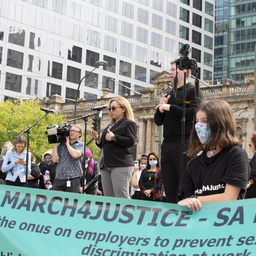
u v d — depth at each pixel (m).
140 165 14.71
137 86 74.06
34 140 46.44
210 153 4.64
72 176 9.09
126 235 4.50
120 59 72.69
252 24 87.88
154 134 49.62
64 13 68.00
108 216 4.61
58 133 8.99
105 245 4.51
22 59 63.88
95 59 70.44
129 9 74.12
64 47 67.69
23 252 4.64
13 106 49.12
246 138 41.94
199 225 4.35
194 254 4.27
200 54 82.38
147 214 4.54
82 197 4.72
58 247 4.60
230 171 4.38
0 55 62.03
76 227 4.64
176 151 6.91
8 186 4.84
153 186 12.16
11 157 10.81
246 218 4.24
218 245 4.23
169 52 78.25
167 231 4.42
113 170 7.83
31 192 4.82
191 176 4.73
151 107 49.44
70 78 68.06
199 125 4.50
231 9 89.81
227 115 4.46
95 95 70.06
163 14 77.94
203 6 84.00
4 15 62.69
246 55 87.44
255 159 8.45
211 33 84.81
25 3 64.56
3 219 4.77
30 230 4.70
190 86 7.22
